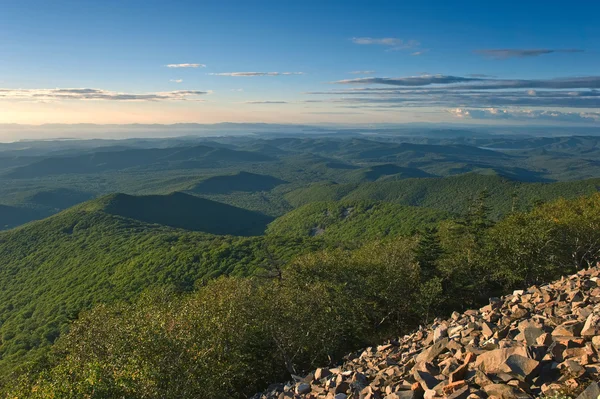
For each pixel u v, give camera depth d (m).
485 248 46.34
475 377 10.65
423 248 48.50
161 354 21.59
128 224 184.88
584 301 14.71
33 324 99.19
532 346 10.91
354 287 41.62
